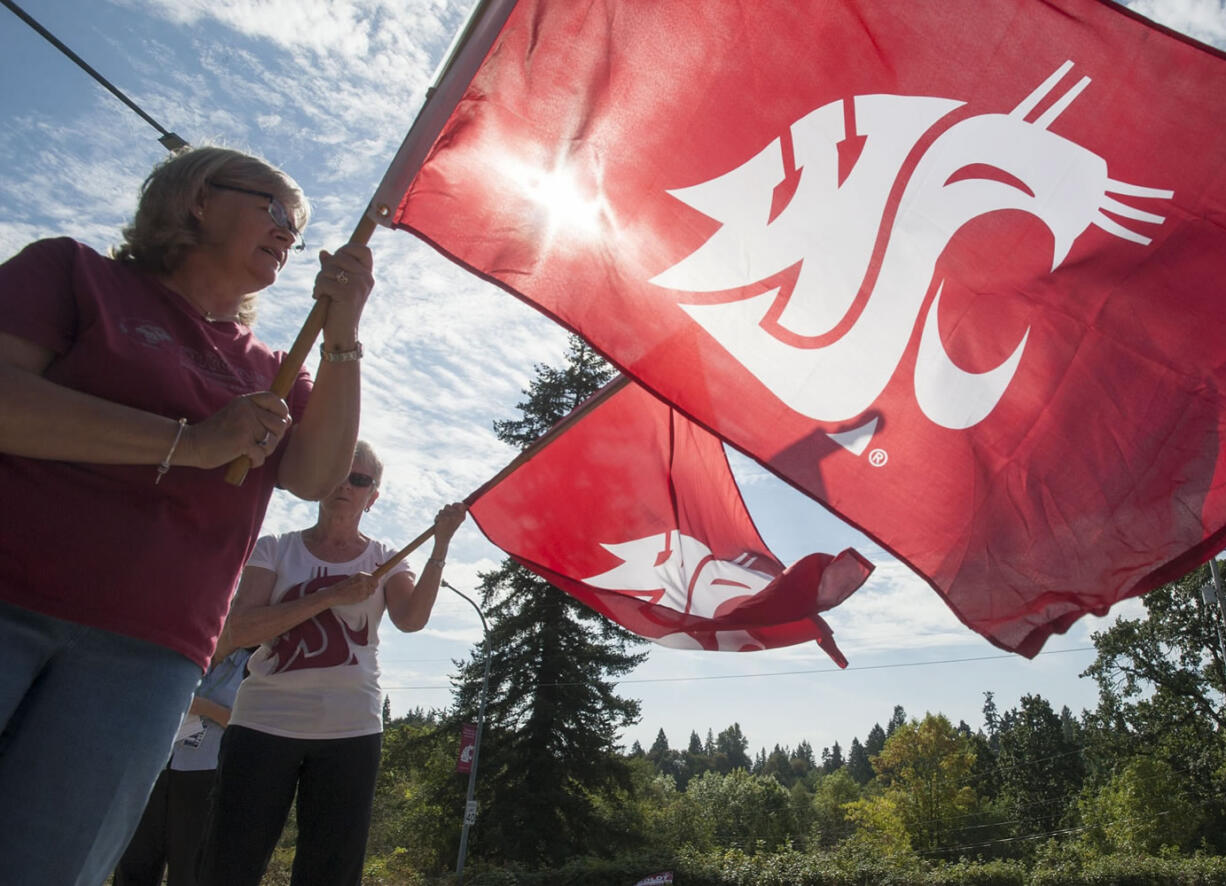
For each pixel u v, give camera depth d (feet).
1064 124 9.82
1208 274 9.64
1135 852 149.59
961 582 9.72
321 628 11.55
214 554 6.54
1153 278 9.74
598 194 9.66
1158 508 9.67
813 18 10.02
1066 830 195.93
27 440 5.53
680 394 9.50
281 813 11.11
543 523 14.89
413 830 125.39
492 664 116.78
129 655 5.96
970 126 9.93
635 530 15.05
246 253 7.22
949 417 9.80
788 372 9.73
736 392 9.56
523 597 119.75
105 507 6.00
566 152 9.67
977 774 272.72
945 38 9.91
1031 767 250.16
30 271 6.07
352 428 7.63
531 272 9.44
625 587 14.96
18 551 5.72
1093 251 9.81
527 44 9.76
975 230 9.87
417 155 8.42
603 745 111.75
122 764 5.82
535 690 112.88
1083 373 9.82
